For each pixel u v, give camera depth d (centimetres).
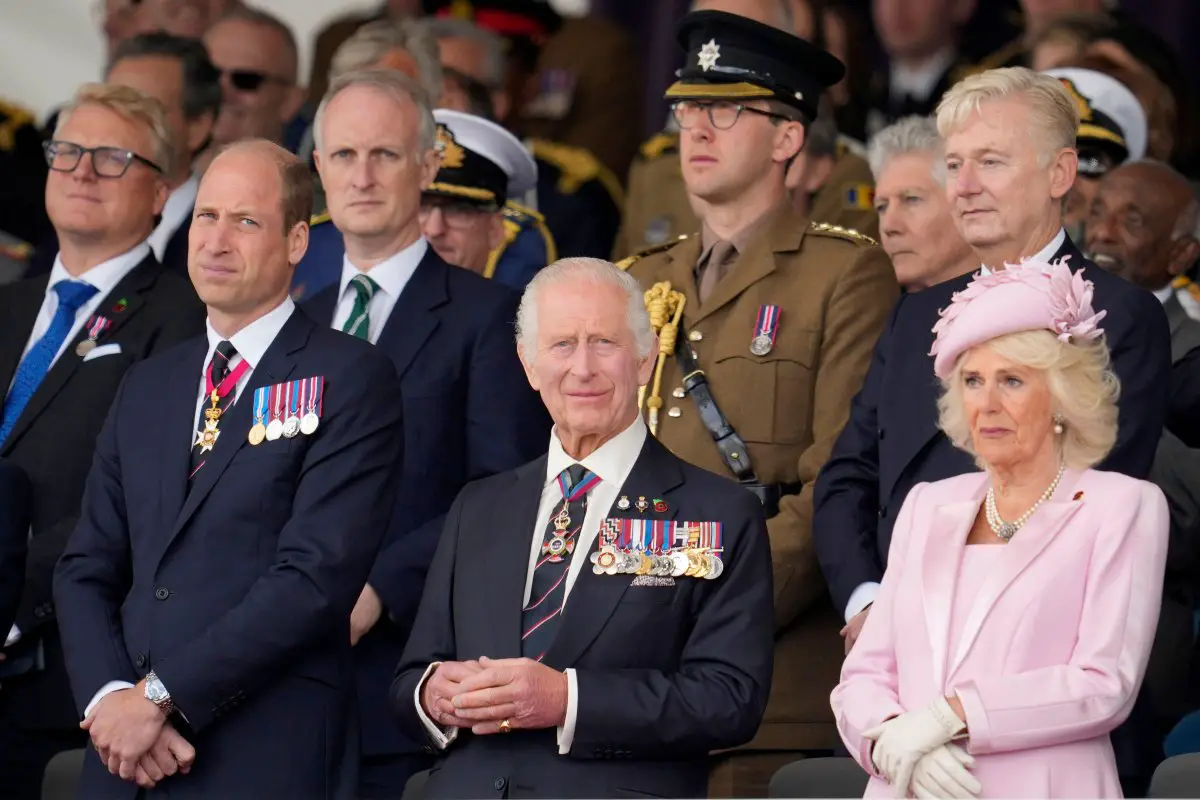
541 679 1734
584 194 3269
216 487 1914
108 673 1883
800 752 2159
